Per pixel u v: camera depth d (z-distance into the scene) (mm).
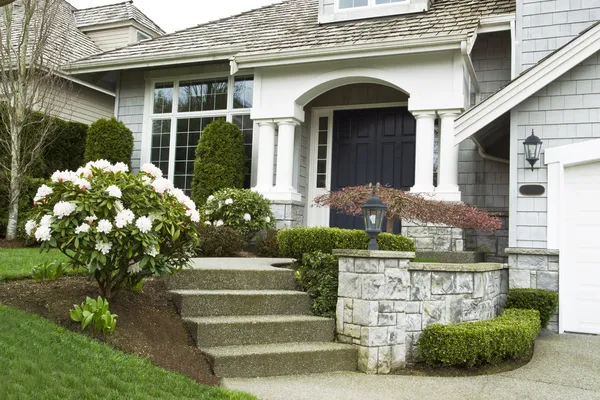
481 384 5410
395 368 5910
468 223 7668
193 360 5207
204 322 5605
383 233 7773
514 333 6004
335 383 5293
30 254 8062
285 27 11938
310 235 8062
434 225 9141
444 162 9359
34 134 11227
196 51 11695
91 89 14570
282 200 10523
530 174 7934
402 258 6031
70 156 13320
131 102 13219
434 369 5906
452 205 7820
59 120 12789
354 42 9836
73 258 5551
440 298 6395
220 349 5488
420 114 9570
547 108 7891
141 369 4559
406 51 9469
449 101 9375
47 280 6348
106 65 12656
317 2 13391
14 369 3975
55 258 7793
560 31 9070
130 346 4957
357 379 5480
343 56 9945
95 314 4980
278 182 10711
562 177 7781
